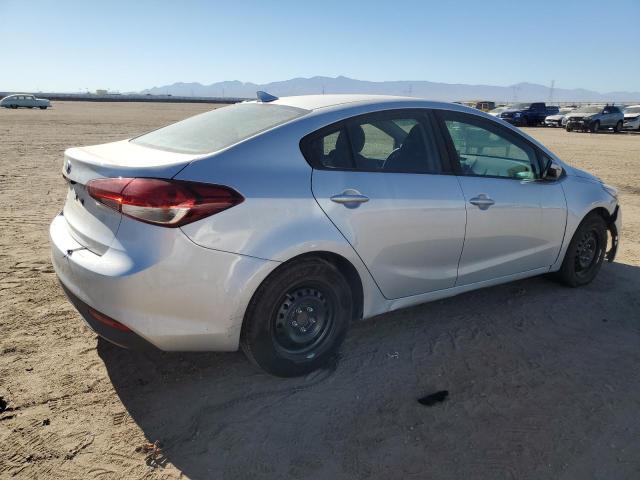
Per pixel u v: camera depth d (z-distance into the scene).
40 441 2.58
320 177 3.03
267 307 2.90
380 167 3.33
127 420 2.77
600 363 3.51
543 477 2.46
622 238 6.71
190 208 2.59
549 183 4.30
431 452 2.61
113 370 3.22
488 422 2.84
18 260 5.05
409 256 3.45
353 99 3.48
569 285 4.79
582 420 2.88
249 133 3.04
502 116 39.88
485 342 3.74
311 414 2.87
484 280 4.02
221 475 2.42
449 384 3.20
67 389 3.00
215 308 2.73
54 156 13.74
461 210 3.61
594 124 32.34
